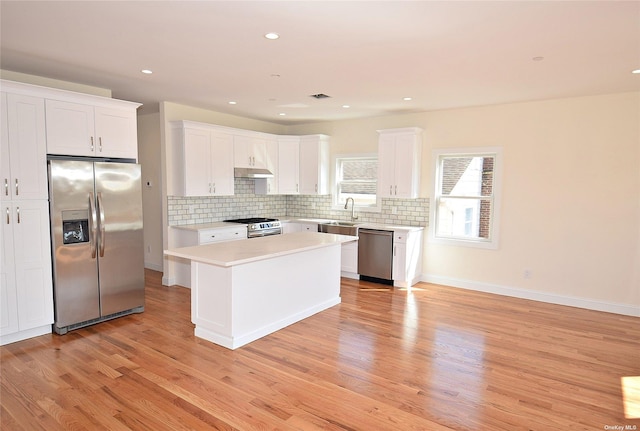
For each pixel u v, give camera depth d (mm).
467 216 5645
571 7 2322
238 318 3531
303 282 4293
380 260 5781
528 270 5129
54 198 3645
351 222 6555
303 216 7250
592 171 4668
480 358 3352
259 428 2375
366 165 6539
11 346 3484
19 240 3514
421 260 5969
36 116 3564
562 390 2844
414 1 2279
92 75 3947
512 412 2566
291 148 6840
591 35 2758
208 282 3625
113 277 4141
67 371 3047
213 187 5715
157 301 4879
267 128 6973
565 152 4812
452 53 3188
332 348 3531
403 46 3039
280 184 6801
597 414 2551
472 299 5082
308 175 6809
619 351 3514
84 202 3859
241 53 3246
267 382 2916
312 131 7031
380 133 5941
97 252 3984
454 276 5711
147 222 6492
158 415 2490
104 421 2426
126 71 3807
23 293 3564
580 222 4770
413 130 5641
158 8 2420
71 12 2479
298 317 4234
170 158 5469
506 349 3537
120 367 3123
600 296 4691
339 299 4918
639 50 3045
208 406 2598
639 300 4480
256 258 3398
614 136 4523
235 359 3289
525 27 2637
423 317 4375
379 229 5746
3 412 2506
